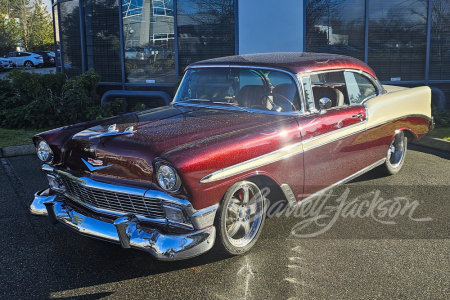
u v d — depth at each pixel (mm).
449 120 8047
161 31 9422
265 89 4129
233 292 3057
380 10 8781
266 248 3701
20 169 6102
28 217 4434
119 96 9781
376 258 3479
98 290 3115
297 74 4031
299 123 3873
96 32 10047
